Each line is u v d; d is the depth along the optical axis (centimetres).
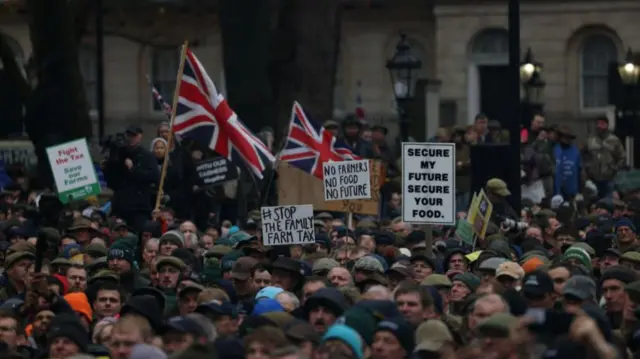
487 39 12625
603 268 4000
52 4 7469
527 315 2564
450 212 4000
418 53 12912
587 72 12400
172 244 4066
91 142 7312
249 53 8050
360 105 12812
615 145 7531
